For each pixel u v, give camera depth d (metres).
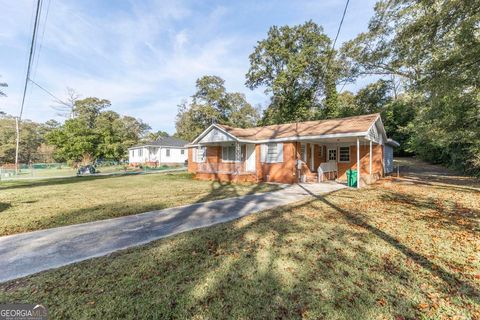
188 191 11.02
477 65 8.69
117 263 3.62
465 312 2.50
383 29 19.69
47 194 10.27
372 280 3.10
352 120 14.12
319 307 2.56
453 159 18.80
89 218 6.29
